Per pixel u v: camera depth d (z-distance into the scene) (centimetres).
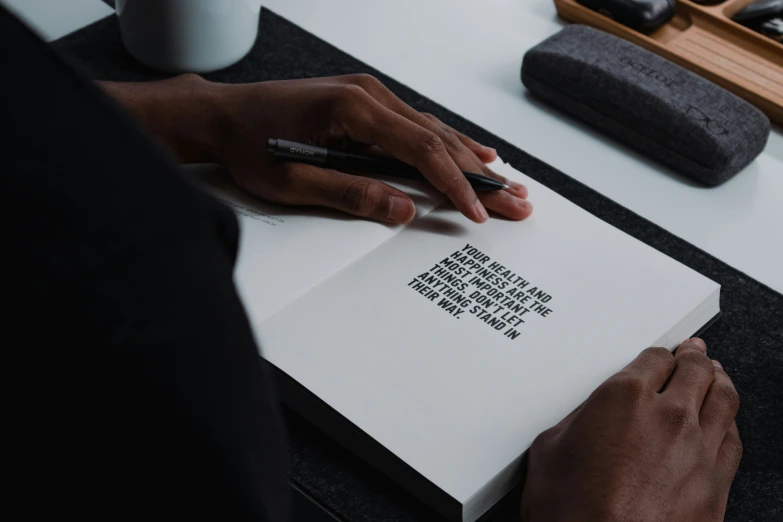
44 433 22
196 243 23
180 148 75
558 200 71
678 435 50
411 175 70
